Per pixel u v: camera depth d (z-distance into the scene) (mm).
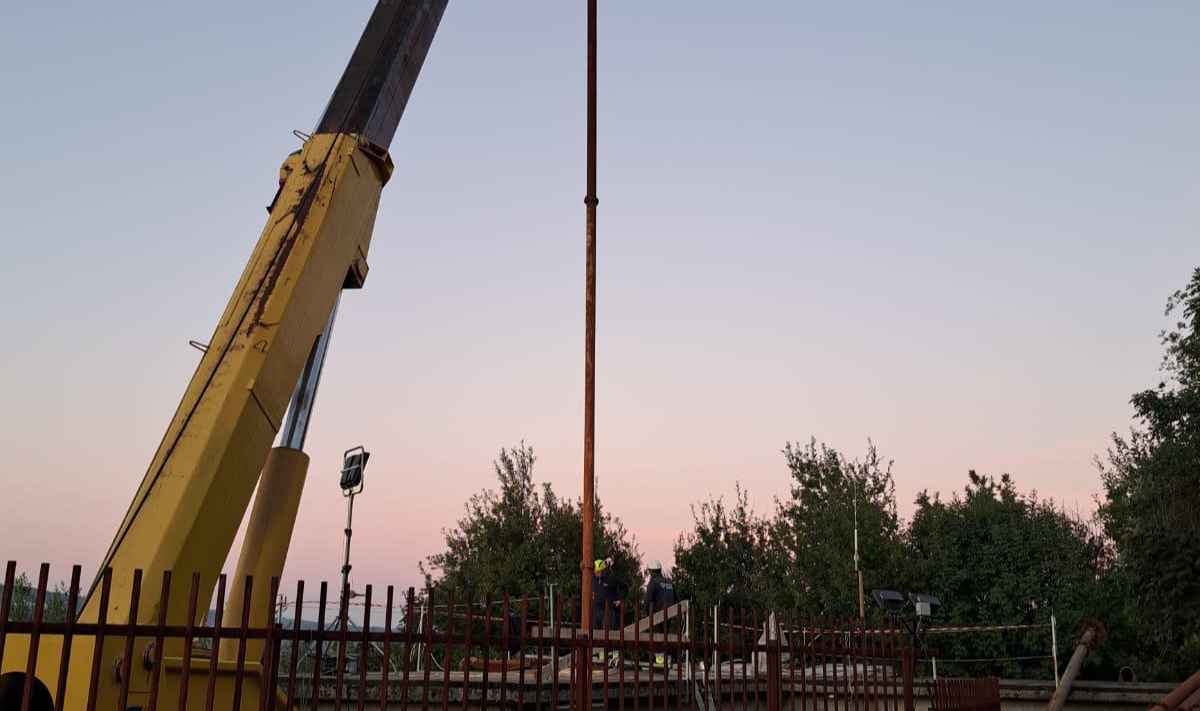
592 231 12047
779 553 38062
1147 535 25094
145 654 5867
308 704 9789
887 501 35688
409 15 8633
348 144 7984
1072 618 31625
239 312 7117
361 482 14773
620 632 6883
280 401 7129
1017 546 32844
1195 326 26656
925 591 34188
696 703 10289
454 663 17109
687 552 39469
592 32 12766
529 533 34688
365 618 5426
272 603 5145
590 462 11008
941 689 10336
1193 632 25953
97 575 6035
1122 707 19344
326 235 7613
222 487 6508
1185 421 26297
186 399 6750
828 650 8828
